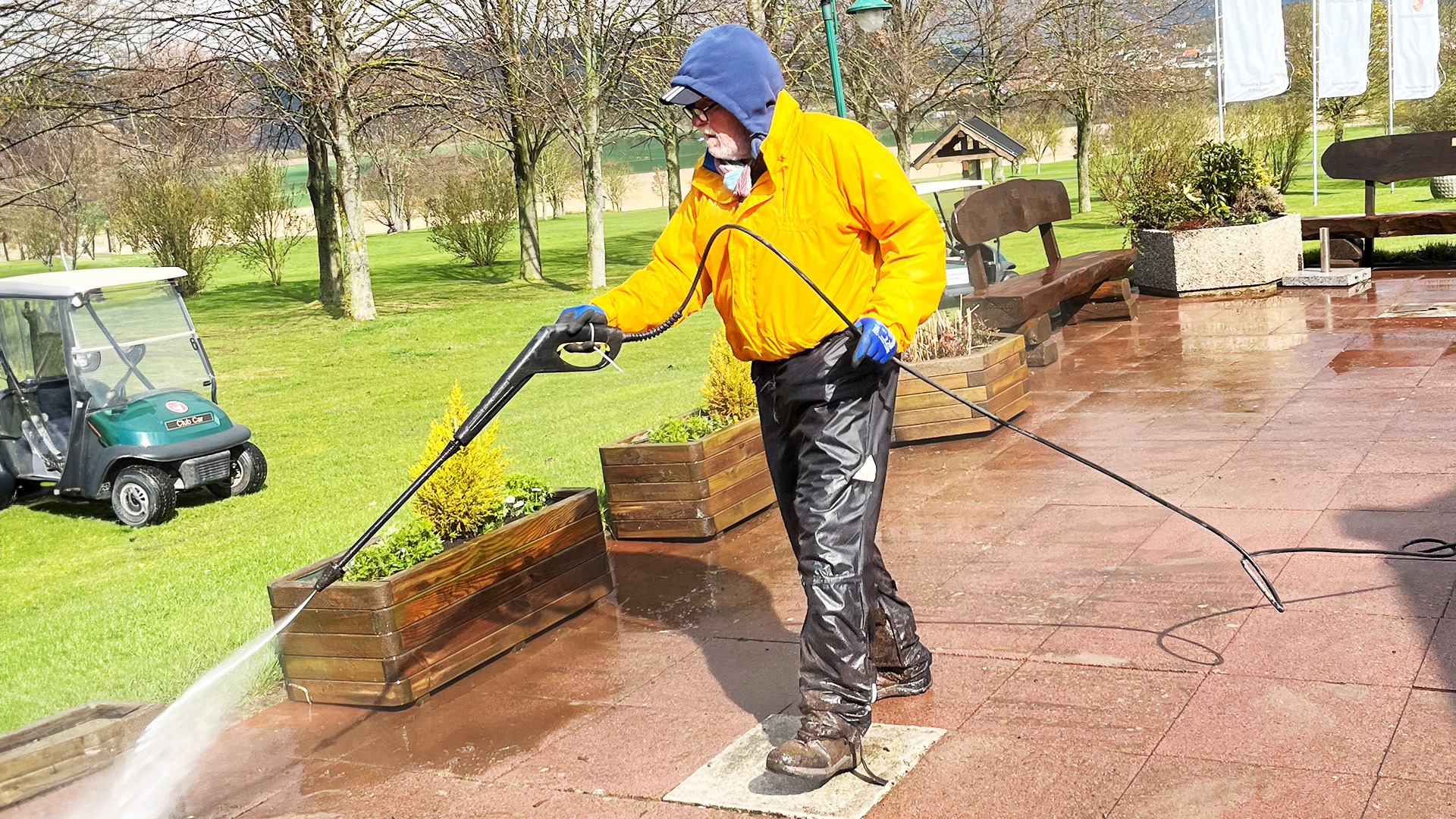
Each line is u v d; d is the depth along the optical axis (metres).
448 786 3.74
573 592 5.25
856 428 3.44
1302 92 38.38
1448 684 3.53
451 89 25.78
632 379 14.68
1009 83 36.59
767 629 4.80
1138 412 7.91
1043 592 4.78
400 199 67.00
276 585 4.55
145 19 21.53
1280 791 3.06
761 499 6.62
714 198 3.56
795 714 3.93
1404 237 18.72
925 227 3.38
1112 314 11.99
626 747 3.86
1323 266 12.85
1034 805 3.15
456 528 4.94
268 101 25.00
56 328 10.58
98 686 5.14
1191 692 3.70
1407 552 4.65
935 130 50.25
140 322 10.93
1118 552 5.14
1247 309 11.66
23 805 3.94
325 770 3.97
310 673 4.54
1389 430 6.59
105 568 8.68
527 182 34.28
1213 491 5.86
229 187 36.75
